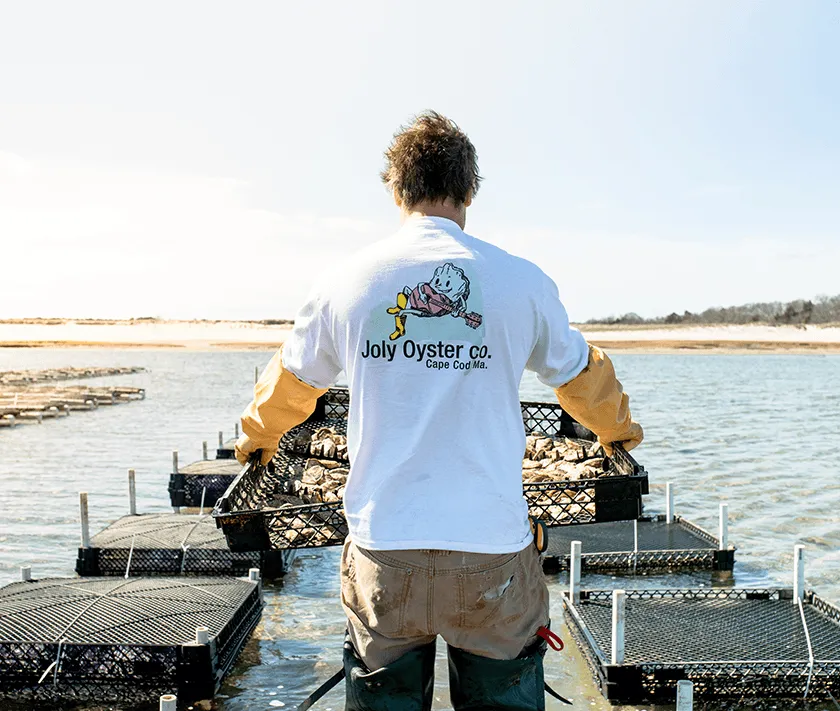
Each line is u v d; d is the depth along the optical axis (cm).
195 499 1262
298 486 506
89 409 3722
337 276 241
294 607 814
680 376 7669
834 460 1945
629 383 6241
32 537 1156
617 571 914
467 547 221
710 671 577
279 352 264
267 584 887
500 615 229
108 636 570
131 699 560
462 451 224
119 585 687
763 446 2225
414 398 225
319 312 243
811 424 2877
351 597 239
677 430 2658
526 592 236
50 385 5553
